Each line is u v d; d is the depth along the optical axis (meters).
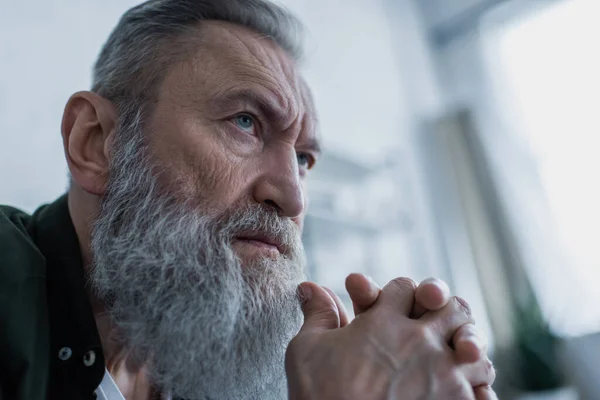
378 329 0.38
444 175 2.24
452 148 2.25
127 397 0.56
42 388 0.40
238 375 0.49
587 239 1.92
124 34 0.61
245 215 0.51
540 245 2.00
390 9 2.49
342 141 1.74
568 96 2.08
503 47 2.35
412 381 0.35
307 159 0.72
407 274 1.80
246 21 0.63
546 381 1.75
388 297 0.42
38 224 0.55
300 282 0.55
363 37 2.15
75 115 0.56
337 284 1.41
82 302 0.48
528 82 2.21
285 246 0.53
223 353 0.47
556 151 2.06
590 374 1.81
